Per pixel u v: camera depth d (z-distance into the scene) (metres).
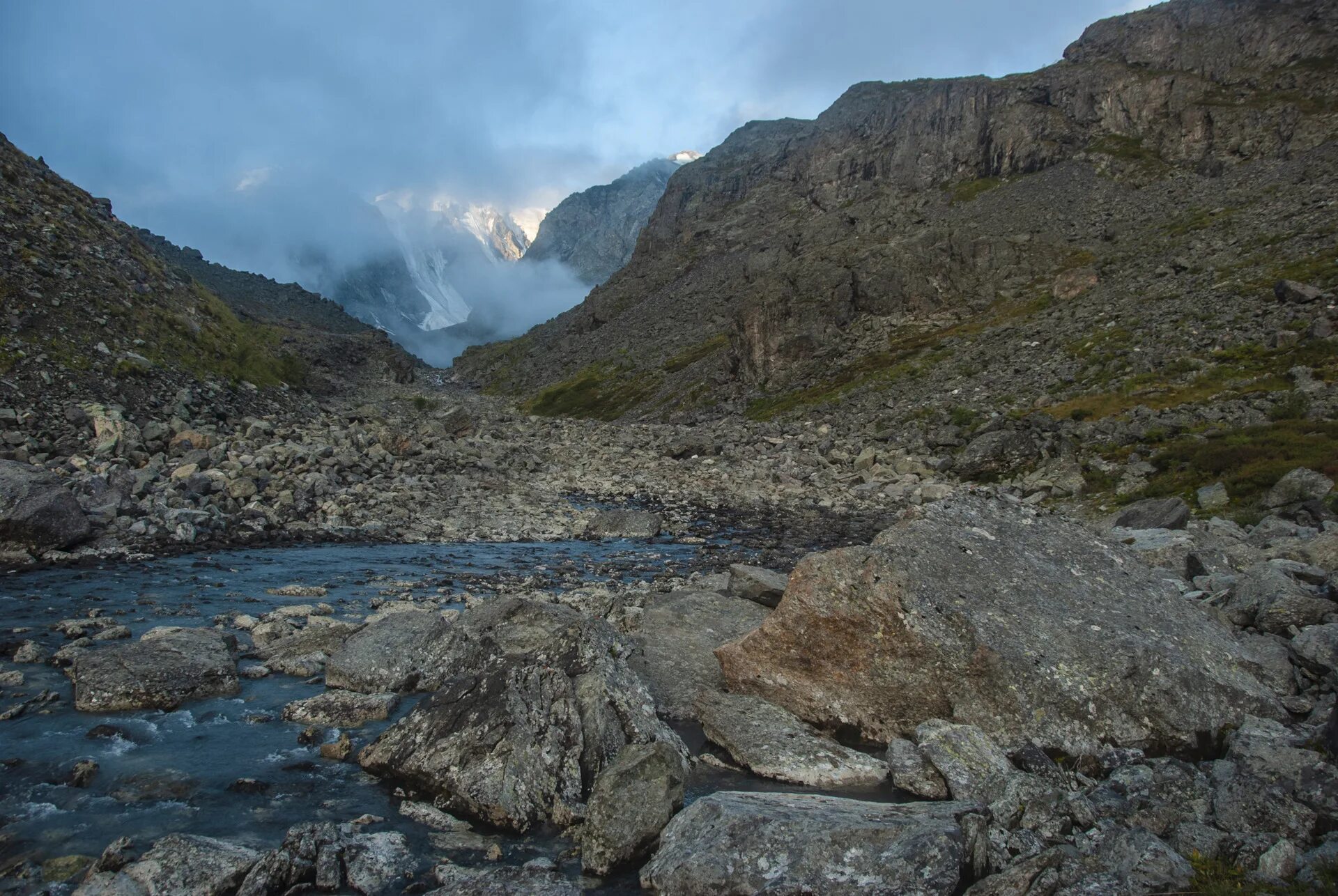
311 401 62.62
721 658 13.01
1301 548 17.48
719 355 126.12
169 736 11.05
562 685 10.90
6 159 57.78
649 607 16.41
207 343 56.34
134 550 24.23
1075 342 71.44
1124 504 36.75
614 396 134.88
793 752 10.61
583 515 39.41
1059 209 131.75
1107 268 93.50
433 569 25.11
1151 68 162.50
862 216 159.25
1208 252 83.19
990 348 79.50
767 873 7.30
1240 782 8.22
